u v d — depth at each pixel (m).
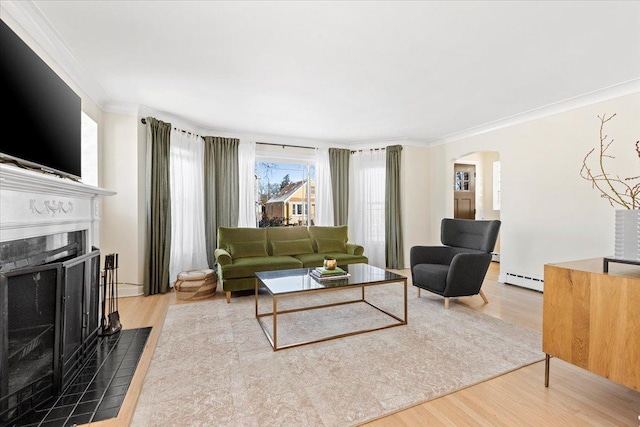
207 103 3.65
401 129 4.88
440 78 2.99
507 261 4.40
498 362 2.12
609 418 1.55
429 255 3.81
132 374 1.96
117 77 2.93
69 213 1.99
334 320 2.94
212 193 4.70
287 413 1.59
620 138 3.23
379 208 5.68
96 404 1.65
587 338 1.64
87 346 2.18
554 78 3.00
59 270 1.69
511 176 4.34
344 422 1.52
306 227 4.81
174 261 4.16
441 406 1.66
